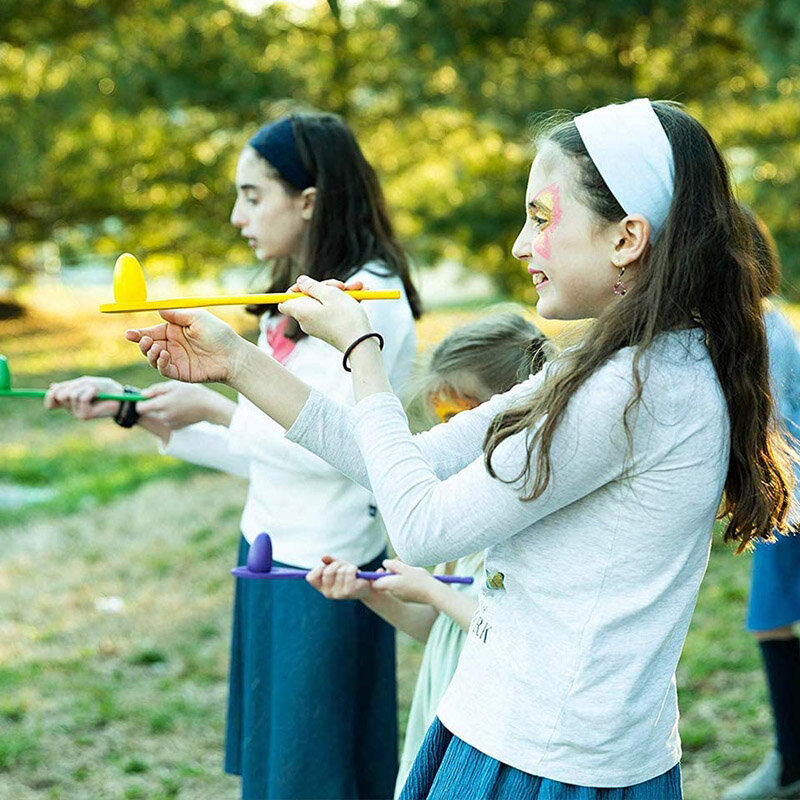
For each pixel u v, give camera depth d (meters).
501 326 2.30
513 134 10.23
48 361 13.15
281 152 2.54
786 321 2.78
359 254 2.55
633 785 1.51
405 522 1.49
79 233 13.87
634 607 1.47
